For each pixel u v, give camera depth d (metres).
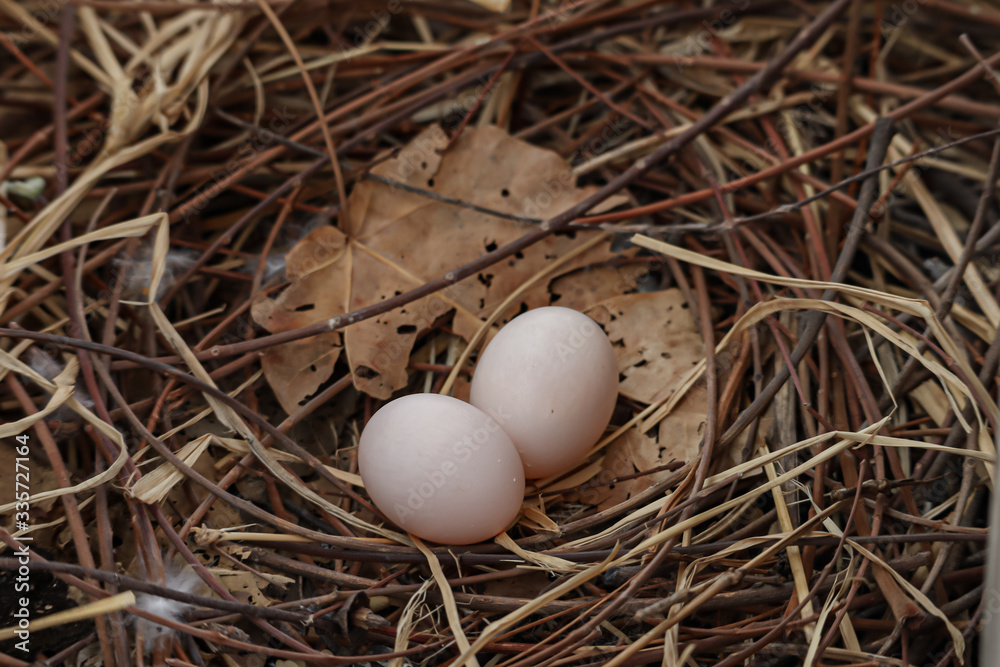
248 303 0.48
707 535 0.45
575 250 0.49
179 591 0.43
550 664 0.43
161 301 0.48
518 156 0.50
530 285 0.49
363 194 0.50
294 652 0.43
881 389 0.48
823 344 0.47
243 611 0.43
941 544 0.45
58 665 0.44
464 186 0.50
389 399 0.49
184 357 0.47
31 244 0.48
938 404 0.48
